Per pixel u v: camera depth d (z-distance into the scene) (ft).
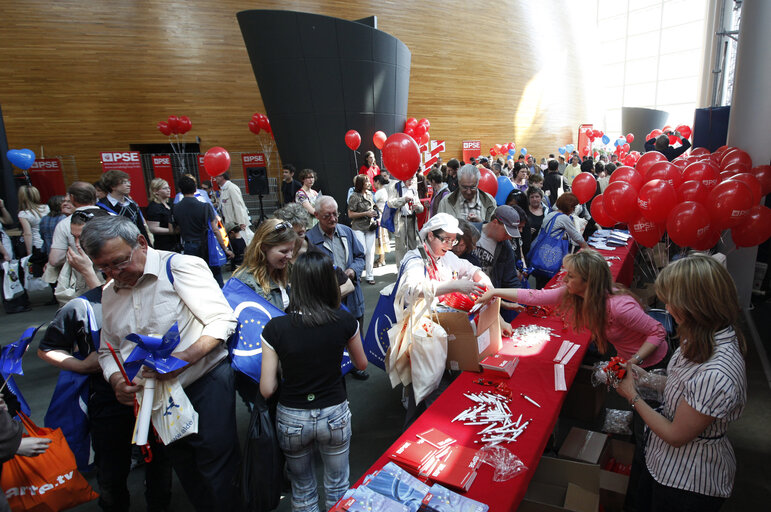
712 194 9.79
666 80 72.43
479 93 49.14
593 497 5.61
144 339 5.08
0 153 24.70
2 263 18.04
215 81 35.86
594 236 19.33
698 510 4.77
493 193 15.01
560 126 62.75
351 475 8.28
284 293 7.43
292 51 28.30
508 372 7.18
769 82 14.82
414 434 5.83
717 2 44.24
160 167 32.04
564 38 61.57
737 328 4.47
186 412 5.65
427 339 7.10
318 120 29.99
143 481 8.42
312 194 20.94
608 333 7.99
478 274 8.55
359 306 10.96
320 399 5.70
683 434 4.48
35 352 14.48
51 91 32.27
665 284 4.63
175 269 5.72
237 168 36.78
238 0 35.58
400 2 41.65
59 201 17.49
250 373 6.52
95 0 32.17
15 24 31.12
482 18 48.16
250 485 5.89
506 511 4.49
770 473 8.20
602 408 10.16
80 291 10.41
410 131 32.19
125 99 33.78
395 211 18.02
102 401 6.36
